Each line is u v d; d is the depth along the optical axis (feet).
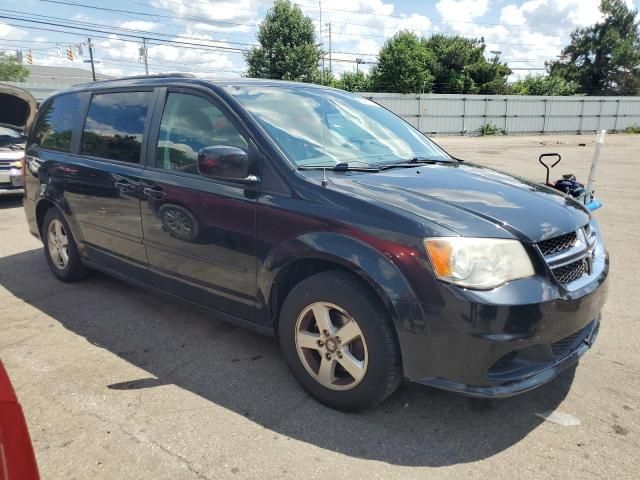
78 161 14.21
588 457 8.20
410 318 8.01
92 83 15.24
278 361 11.32
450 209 8.52
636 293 15.43
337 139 11.24
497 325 7.68
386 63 143.23
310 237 8.94
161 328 13.03
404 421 9.15
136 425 9.06
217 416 9.32
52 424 9.08
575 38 212.84
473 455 8.28
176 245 11.44
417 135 13.62
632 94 205.57
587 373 10.77
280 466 8.04
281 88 12.09
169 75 12.57
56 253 16.25
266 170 9.84
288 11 129.18
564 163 55.06
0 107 29.19
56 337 12.56
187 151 11.32
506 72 166.09
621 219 25.81
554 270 8.36
